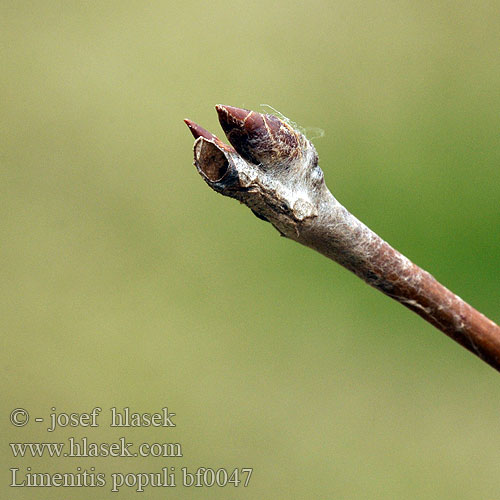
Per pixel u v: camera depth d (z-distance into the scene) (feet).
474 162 2.84
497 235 2.69
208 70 3.01
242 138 1.21
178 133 2.97
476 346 1.22
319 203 1.21
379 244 1.22
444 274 2.71
